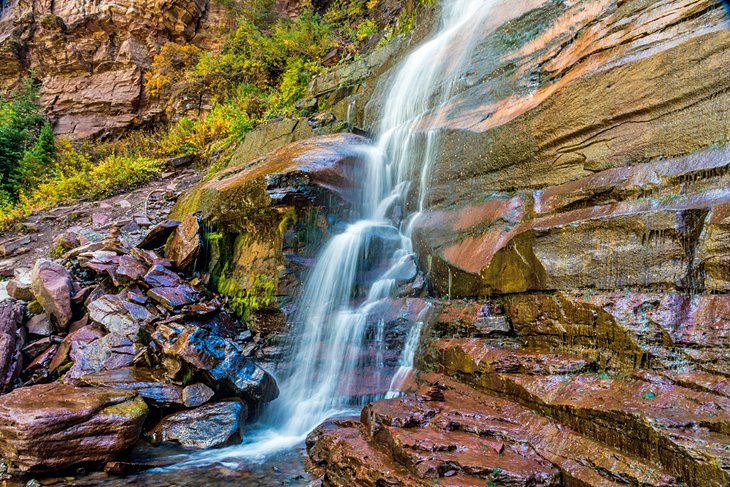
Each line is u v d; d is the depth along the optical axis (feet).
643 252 11.54
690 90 12.55
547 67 18.93
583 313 12.10
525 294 14.20
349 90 37.42
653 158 13.25
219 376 16.12
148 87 62.75
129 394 14.87
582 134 15.39
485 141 19.51
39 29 66.13
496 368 12.87
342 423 13.93
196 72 57.06
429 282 19.51
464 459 9.84
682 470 8.08
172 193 39.78
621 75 14.35
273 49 52.42
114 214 36.45
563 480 9.40
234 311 21.99
